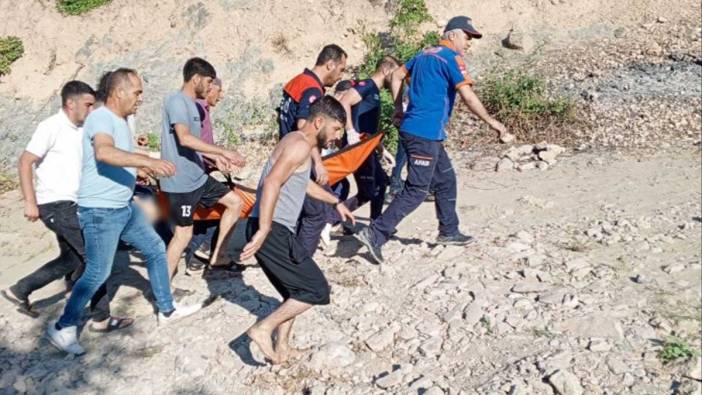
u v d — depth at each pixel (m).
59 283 7.06
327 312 6.16
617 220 7.73
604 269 6.54
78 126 6.02
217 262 6.84
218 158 6.04
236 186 6.73
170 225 6.70
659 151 9.90
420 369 5.41
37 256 8.22
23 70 12.66
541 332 5.66
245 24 12.61
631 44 12.31
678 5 13.00
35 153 5.87
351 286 6.56
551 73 11.81
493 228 7.68
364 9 12.78
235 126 11.48
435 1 13.08
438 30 12.77
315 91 6.61
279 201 5.16
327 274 6.80
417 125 6.64
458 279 6.49
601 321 5.67
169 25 12.87
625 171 9.31
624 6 13.05
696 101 10.79
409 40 12.21
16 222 9.21
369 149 7.11
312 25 12.63
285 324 5.49
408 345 5.69
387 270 6.73
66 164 6.00
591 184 8.95
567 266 6.60
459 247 7.11
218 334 6.00
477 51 12.52
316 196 5.53
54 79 12.61
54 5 13.04
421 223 8.00
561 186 8.94
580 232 7.47
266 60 12.34
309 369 5.49
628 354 5.39
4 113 12.20
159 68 12.38
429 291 6.32
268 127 11.34
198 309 6.29
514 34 12.38
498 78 11.53
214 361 5.73
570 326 5.69
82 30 12.88
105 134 5.25
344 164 7.07
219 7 12.77
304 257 5.20
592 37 12.60
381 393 5.18
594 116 10.73
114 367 5.77
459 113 11.12
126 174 5.51
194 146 5.94
